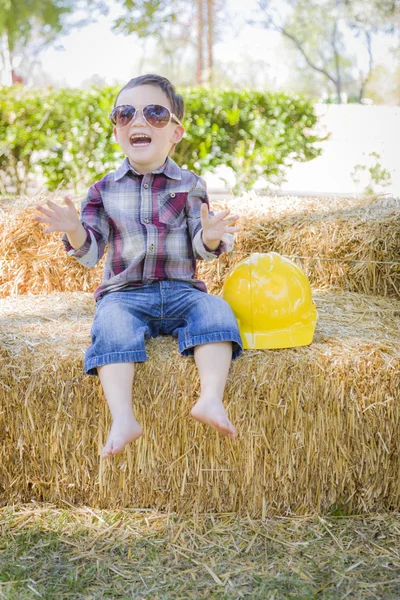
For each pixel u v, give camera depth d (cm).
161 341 217
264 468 207
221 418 185
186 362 204
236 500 210
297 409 204
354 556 186
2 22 830
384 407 205
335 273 295
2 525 201
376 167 581
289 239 299
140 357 199
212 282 304
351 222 294
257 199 348
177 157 587
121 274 223
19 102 570
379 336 226
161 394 203
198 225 226
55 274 307
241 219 307
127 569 180
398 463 209
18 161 581
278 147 614
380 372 204
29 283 308
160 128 225
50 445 209
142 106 227
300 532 199
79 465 210
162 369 203
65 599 166
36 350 211
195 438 205
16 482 213
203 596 168
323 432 205
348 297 279
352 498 211
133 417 191
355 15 1695
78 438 208
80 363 205
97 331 203
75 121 568
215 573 179
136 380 203
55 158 575
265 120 606
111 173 236
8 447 210
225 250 216
